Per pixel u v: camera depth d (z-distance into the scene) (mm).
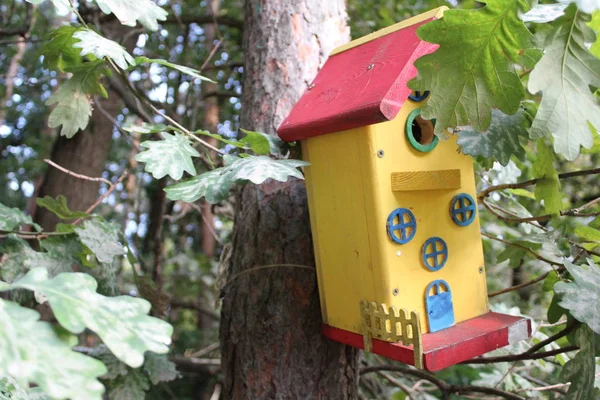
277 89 1785
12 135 5332
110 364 1854
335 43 1877
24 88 4801
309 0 1869
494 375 2307
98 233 1680
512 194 2160
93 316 705
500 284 3756
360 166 1378
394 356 1314
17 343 639
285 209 1680
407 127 1397
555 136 989
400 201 1386
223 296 1747
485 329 1390
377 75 1378
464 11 996
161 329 745
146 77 3465
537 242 1480
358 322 1448
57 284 726
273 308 1624
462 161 1521
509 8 980
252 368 1613
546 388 1954
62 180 3346
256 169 1245
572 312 1156
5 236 1605
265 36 1850
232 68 3504
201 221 4754
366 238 1392
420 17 1459
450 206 1479
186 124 3285
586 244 1549
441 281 1437
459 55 1063
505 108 1108
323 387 1595
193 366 3666
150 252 4293
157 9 1333
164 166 1296
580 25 972
